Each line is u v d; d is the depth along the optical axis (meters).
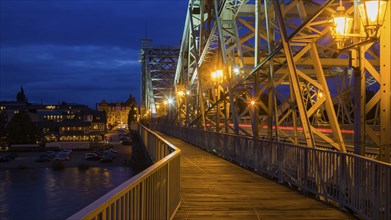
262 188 12.88
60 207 45.88
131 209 4.82
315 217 9.05
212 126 42.50
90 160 90.81
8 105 171.00
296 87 13.87
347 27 9.48
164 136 51.03
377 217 7.80
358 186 8.72
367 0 8.20
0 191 55.31
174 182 9.09
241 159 19.09
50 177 68.12
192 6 38.38
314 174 11.20
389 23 8.98
